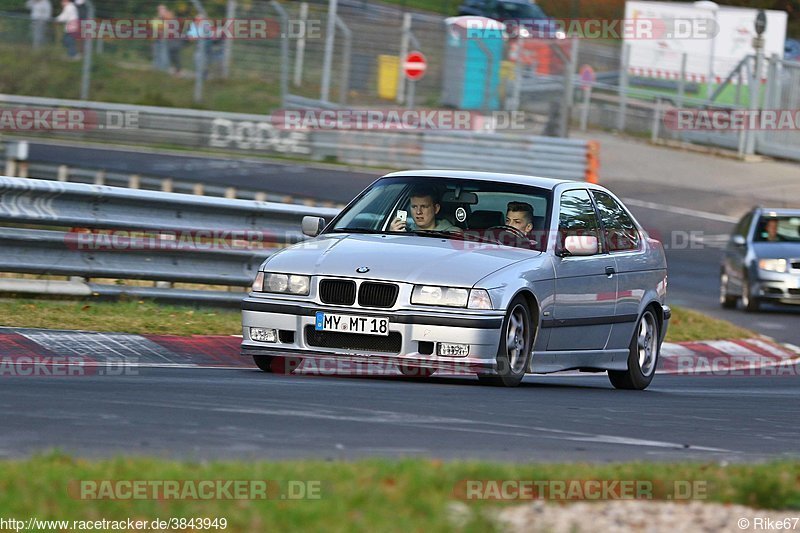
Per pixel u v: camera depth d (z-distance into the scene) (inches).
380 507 554.9
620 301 1357.0
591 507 594.6
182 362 1291.8
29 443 729.6
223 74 4480.8
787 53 5674.2
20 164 2928.2
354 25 4547.2
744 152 4808.1
